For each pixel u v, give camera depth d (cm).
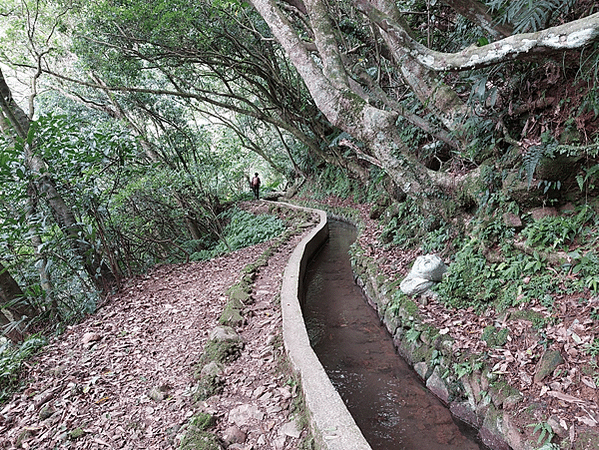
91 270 552
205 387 306
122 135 591
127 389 322
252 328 410
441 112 457
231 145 1797
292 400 282
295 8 621
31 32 831
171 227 920
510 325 318
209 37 1029
